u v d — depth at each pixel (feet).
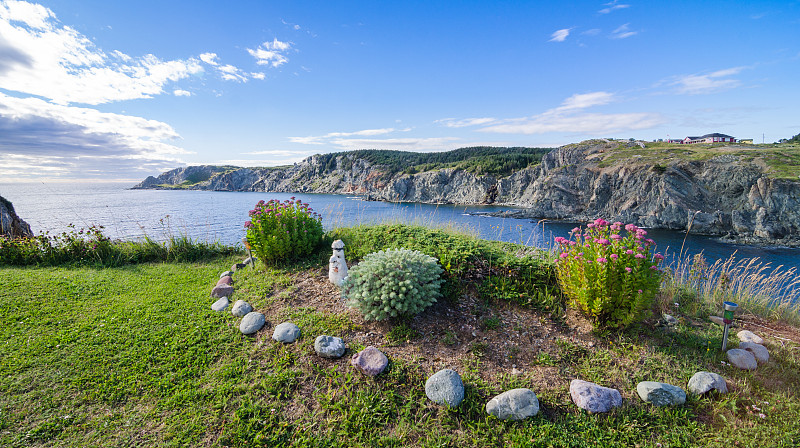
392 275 14.99
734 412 10.65
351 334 14.79
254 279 21.02
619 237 14.28
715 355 13.33
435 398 11.16
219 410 10.69
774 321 16.87
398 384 11.93
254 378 12.12
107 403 10.78
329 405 10.98
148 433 9.79
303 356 13.25
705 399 11.05
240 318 16.20
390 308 14.76
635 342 14.01
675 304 17.56
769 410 10.60
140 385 11.57
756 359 13.12
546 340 14.30
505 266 18.15
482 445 9.81
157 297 18.78
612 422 10.48
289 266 22.70
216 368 12.61
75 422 10.00
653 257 14.29
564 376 12.42
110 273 23.40
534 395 11.03
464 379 12.10
